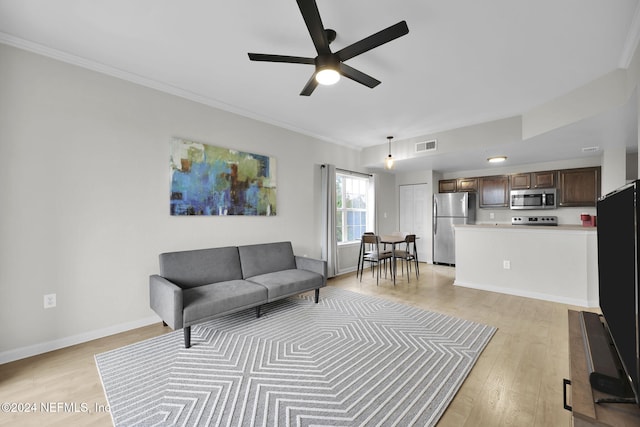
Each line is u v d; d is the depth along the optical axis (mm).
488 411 1626
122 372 2010
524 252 3852
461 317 3051
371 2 1804
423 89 3049
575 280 3486
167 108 3016
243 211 3672
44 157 2309
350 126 4328
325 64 1916
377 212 6051
